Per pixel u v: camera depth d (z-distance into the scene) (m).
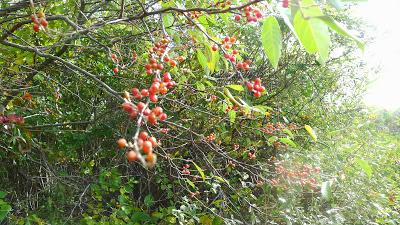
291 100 1.53
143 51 0.89
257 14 0.47
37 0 0.73
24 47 0.67
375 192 1.14
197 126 1.18
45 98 1.13
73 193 1.06
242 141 1.23
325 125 1.49
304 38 0.26
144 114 0.31
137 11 0.87
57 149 1.13
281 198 0.97
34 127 0.88
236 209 1.01
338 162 1.09
